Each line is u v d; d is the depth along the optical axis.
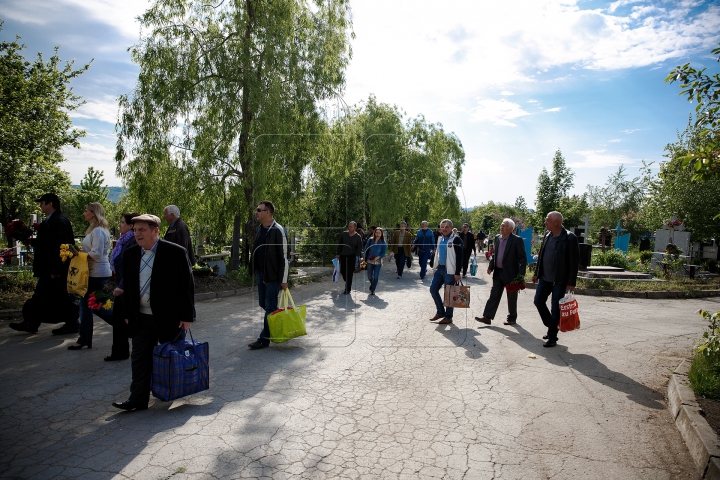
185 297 4.12
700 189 17.69
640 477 3.03
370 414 4.04
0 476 2.96
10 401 4.26
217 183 12.75
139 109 12.41
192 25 13.12
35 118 14.52
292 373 5.16
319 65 13.62
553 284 6.34
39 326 7.17
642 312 8.82
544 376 5.03
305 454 3.29
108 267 6.13
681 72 4.01
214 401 4.31
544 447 3.43
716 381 4.12
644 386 4.71
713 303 10.07
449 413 4.06
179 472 3.03
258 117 12.09
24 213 18.72
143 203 12.70
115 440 3.49
